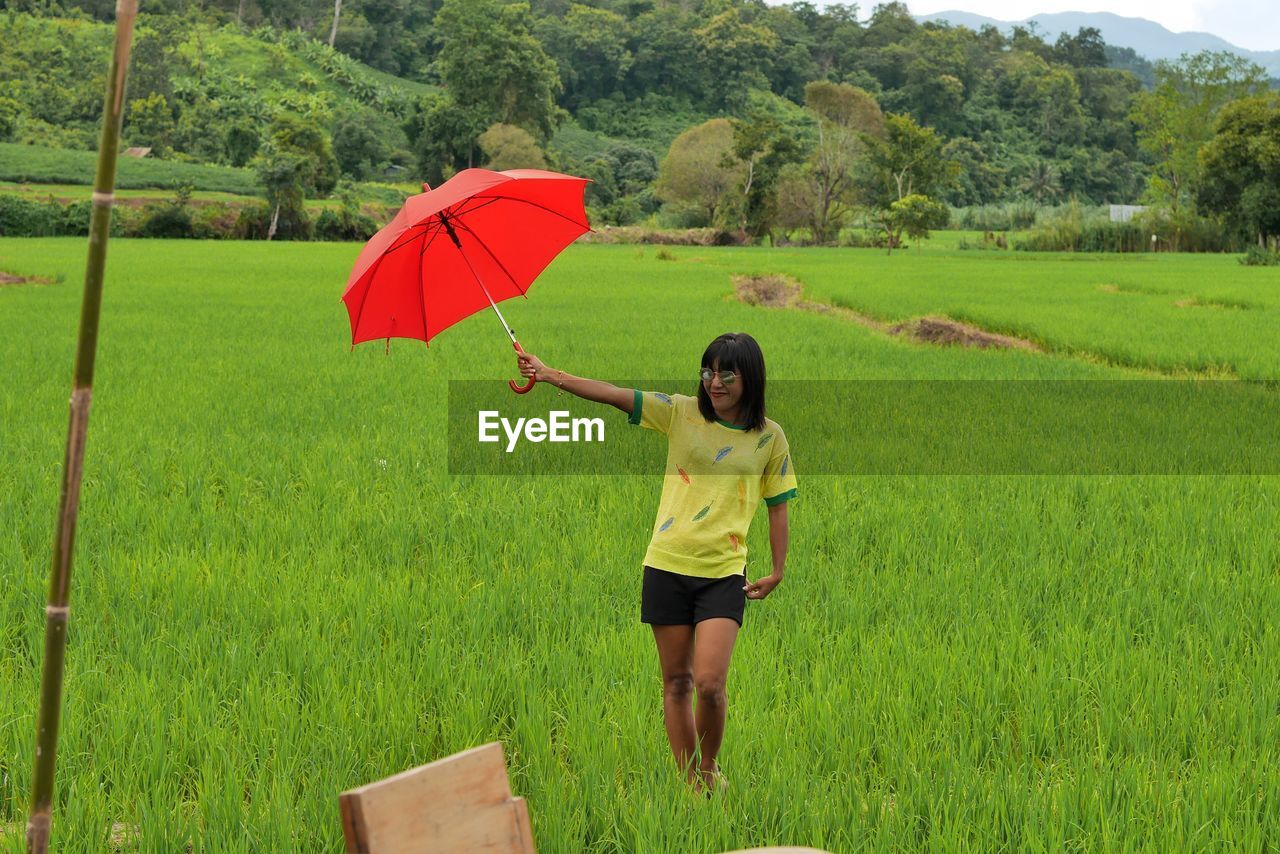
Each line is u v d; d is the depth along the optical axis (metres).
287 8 158.50
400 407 13.63
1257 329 22.69
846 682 5.27
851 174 92.94
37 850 2.33
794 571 7.27
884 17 188.25
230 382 15.40
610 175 119.44
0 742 4.66
